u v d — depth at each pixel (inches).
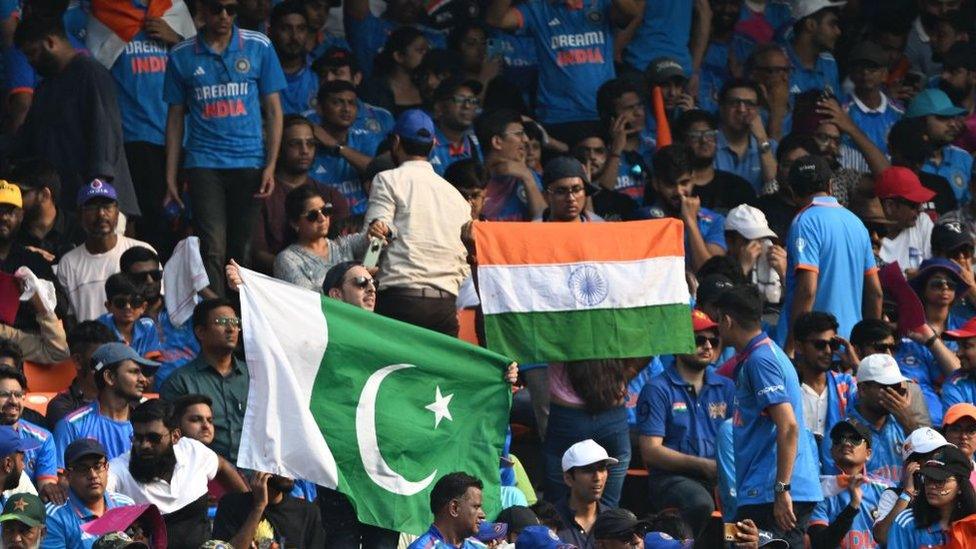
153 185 1977.1
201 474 1462.8
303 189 1654.8
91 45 2004.2
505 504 1571.1
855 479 1563.7
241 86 1877.5
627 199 2027.6
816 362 1660.9
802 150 2064.5
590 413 1571.1
